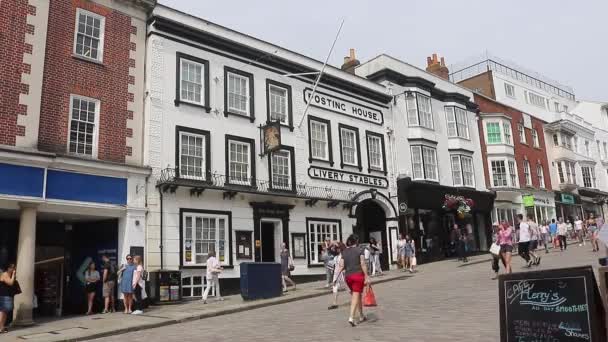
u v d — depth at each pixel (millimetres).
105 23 16875
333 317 11125
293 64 22266
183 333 10672
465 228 29875
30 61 14547
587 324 4680
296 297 15633
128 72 17219
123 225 16031
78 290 16781
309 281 20812
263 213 19719
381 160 25719
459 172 30000
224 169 18891
